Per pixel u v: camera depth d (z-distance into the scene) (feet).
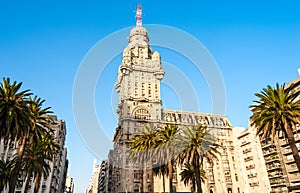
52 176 253.44
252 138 263.70
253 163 257.75
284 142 209.97
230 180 278.87
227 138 300.40
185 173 196.44
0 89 104.12
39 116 132.16
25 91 110.73
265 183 234.79
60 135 305.12
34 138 125.29
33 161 145.48
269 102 112.57
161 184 244.01
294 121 103.71
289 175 205.87
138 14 324.80
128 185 224.53
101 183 499.10
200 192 123.03
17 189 224.53
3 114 97.60
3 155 224.33
